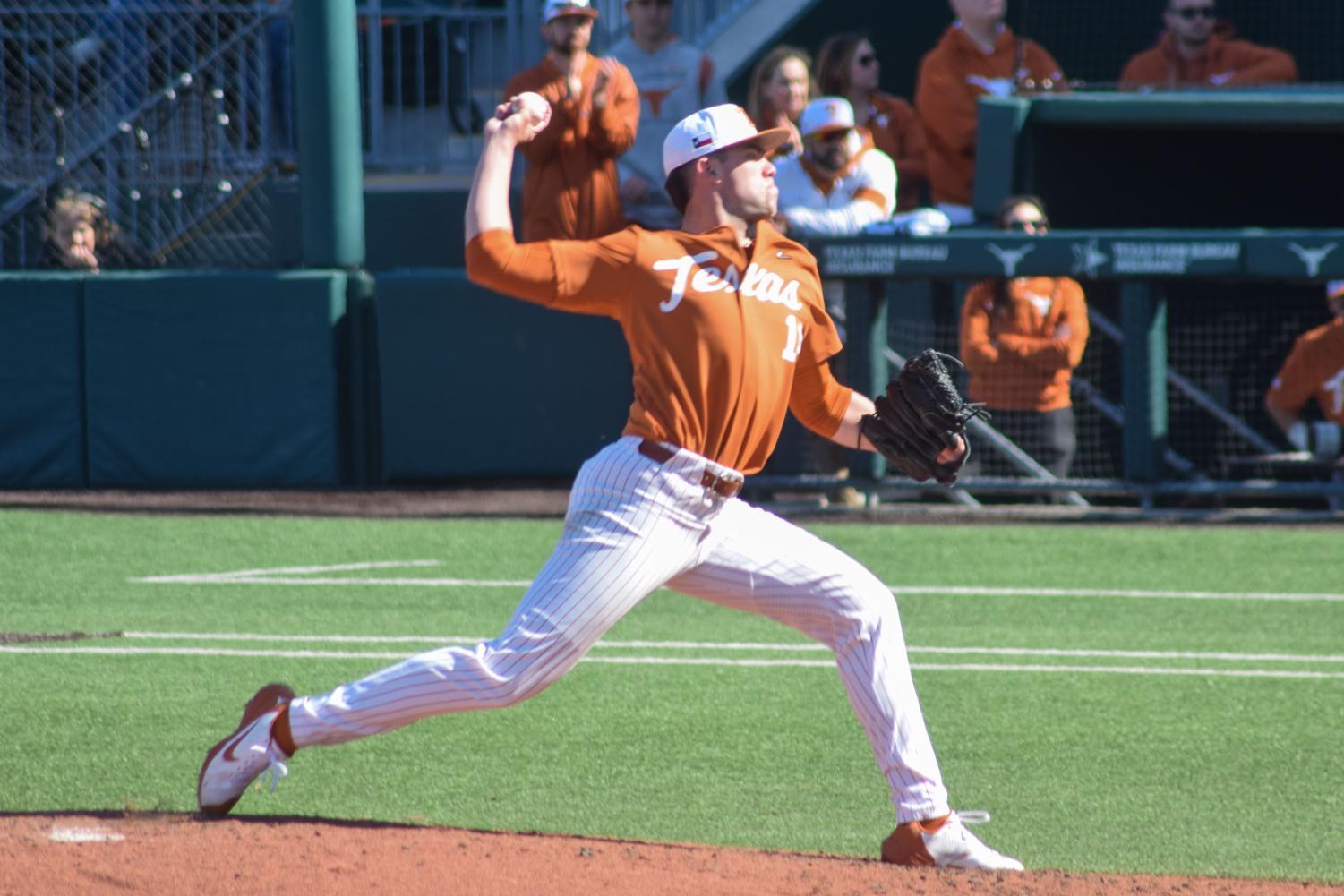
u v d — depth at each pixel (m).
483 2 51.09
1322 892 14.05
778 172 41.44
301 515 40.31
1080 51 54.94
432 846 14.54
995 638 27.73
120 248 46.44
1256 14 54.66
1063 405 40.47
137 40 46.66
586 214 42.69
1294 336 44.19
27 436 44.59
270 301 44.12
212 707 22.92
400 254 49.53
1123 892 13.89
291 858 14.08
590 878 13.70
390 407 45.03
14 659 25.78
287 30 47.75
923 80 47.66
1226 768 20.55
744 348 14.69
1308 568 33.66
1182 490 39.03
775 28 53.66
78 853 14.17
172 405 44.50
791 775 20.20
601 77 42.12
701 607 30.75
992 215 45.00
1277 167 49.81
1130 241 37.97
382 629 28.16
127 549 35.69
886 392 16.06
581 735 21.88
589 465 15.00
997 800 19.27
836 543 36.09
